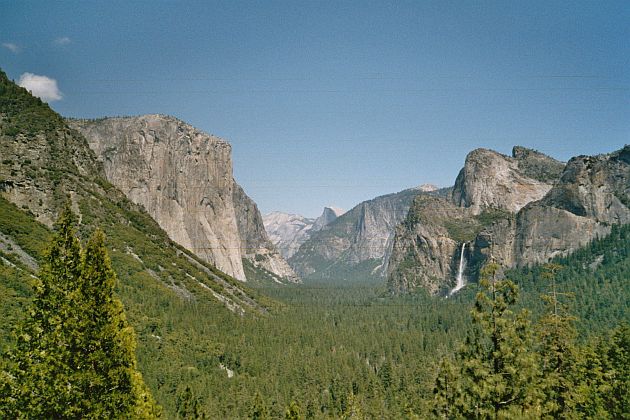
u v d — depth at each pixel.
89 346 34.12
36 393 31.77
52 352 32.78
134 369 35.84
